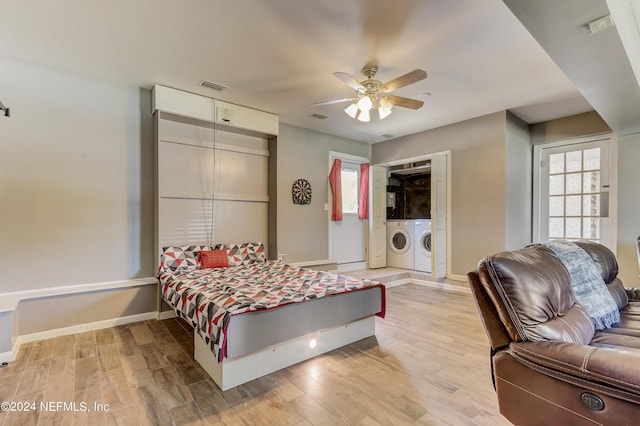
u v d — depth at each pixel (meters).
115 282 3.34
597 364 1.10
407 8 2.16
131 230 3.48
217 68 3.06
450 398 1.92
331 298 2.59
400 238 5.84
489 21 2.30
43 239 3.00
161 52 2.76
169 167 3.76
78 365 2.37
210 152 4.10
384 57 2.82
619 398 1.04
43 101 3.01
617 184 4.08
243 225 4.43
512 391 1.36
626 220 4.00
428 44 2.61
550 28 1.86
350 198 5.81
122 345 2.76
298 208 4.98
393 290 4.83
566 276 1.75
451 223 4.82
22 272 2.90
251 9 2.18
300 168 5.01
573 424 1.16
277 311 2.26
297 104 4.02
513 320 1.40
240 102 3.94
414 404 1.86
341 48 2.68
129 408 1.84
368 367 2.33
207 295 2.45
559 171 4.66
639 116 3.34
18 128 2.90
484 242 4.44
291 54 2.79
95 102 3.28
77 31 2.44
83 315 3.11
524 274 1.47
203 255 3.74
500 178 4.28
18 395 1.97
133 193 3.50
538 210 4.84
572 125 4.48
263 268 3.71
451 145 4.83
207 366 2.26
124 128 3.45
